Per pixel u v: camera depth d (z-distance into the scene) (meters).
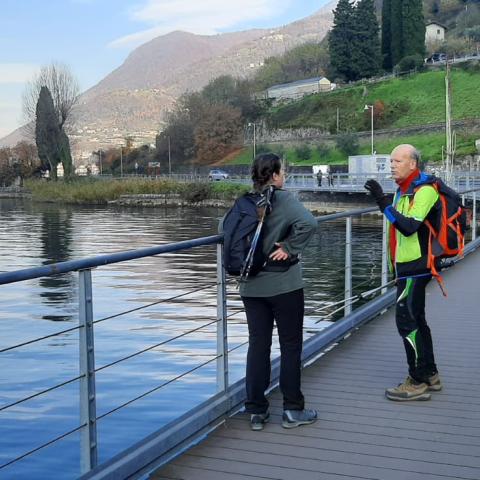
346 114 103.56
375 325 7.95
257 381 4.62
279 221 4.31
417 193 4.92
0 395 10.09
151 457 4.06
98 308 17.03
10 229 50.59
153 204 80.56
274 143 102.31
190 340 13.12
